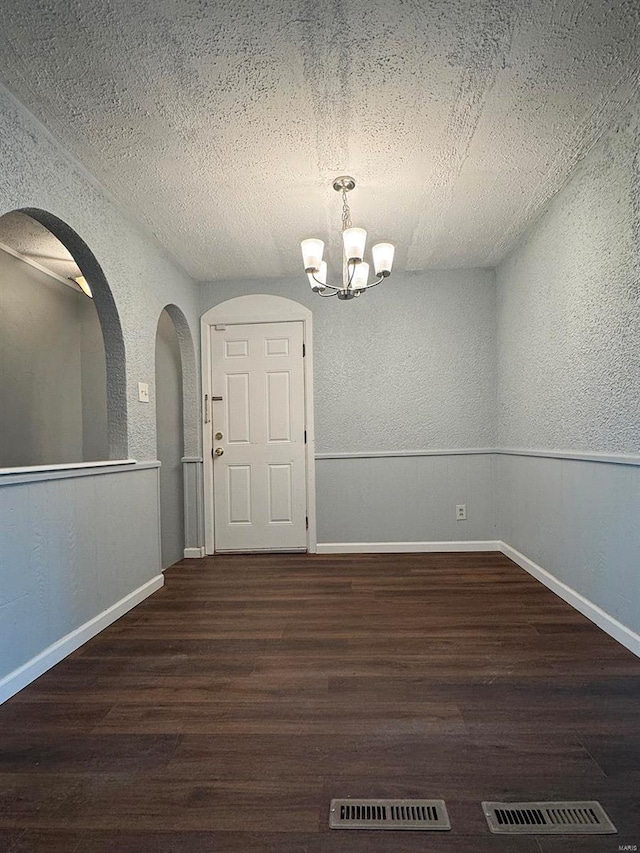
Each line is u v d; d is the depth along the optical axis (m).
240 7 1.39
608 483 2.11
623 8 1.43
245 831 1.07
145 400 2.84
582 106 1.86
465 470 3.70
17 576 1.76
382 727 1.45
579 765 1.26
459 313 3.69
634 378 1.91
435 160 2.20
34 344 3.46
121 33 1.48
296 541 3.77
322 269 2.65
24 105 1.79
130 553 2.61
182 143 2.03
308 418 3.74
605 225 2.10
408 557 3.54
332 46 1.54
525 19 1.46
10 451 3.25
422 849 1.02
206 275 3.65
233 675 1.80
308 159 2.16
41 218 2.02
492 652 1.95
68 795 1.19
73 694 1.69
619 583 2.04
